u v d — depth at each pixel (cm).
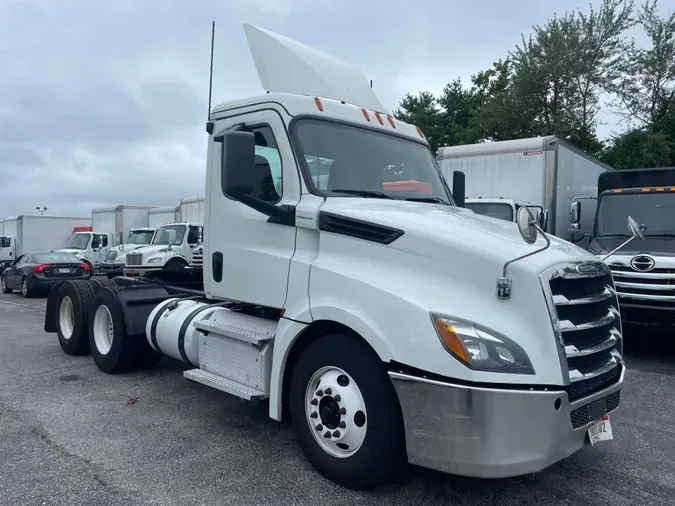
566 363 321
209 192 496
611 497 375
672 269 764
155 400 579
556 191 1103
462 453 312
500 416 306
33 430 489
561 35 2842
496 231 380
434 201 488
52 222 2956
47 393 605
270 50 484
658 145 2603
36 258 1908
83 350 783
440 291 341
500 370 309
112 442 461
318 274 389
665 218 915
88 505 354
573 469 419
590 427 346
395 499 365
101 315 713
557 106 2933
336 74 514
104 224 2683
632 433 499
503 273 329
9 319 1265
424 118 4166
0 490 374
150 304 667
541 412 310
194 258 1728
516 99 2988
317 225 404
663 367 760
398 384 333
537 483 394
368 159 462
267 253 434
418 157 511
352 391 367
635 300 783
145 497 365
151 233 2142
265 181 448
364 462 358
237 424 505
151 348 679
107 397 589
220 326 478
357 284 362
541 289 321
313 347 390
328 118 453
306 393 397
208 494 370
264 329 444
